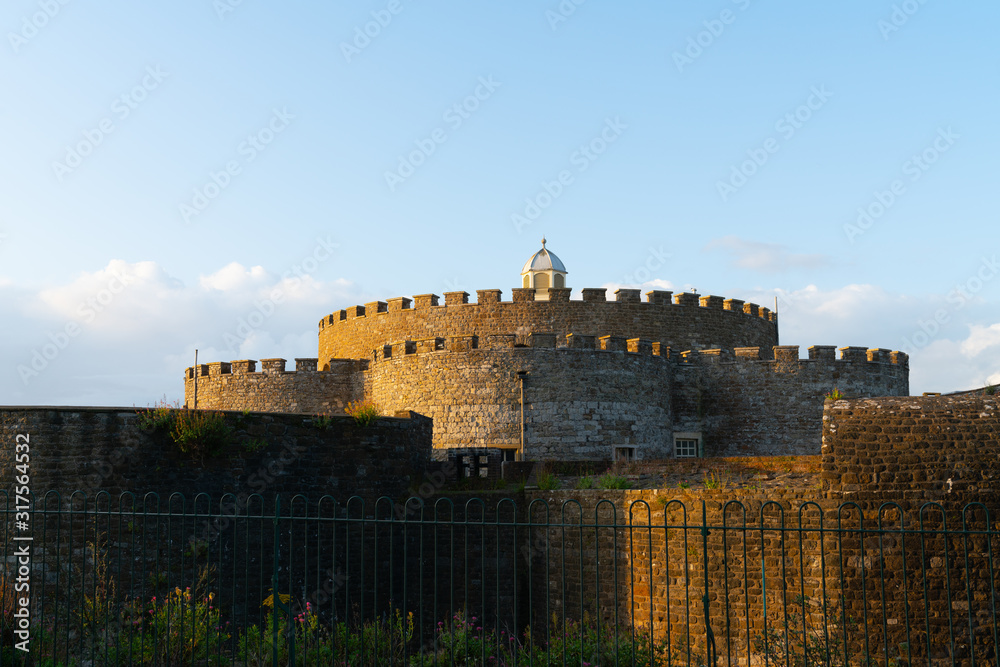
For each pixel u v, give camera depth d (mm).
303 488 18062
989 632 15164
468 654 13484
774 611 16281
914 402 16828
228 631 16375
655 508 17688
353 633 14609
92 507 15570
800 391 35906
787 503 16578
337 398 39062
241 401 40656
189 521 16469
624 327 38719
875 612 15617
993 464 15727
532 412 31156
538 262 47531
